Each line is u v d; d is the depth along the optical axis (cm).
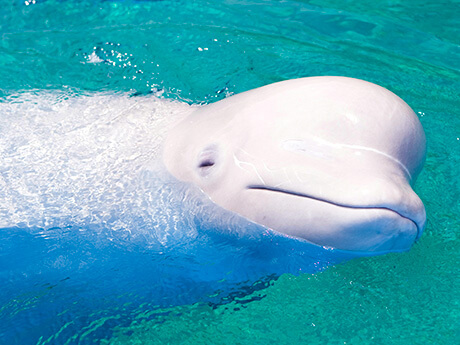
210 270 267
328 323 253
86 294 270
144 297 270
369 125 236
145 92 386
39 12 532
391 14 560
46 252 274
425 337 245
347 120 236
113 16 525
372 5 574
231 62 444
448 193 317
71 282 272
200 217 256
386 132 237
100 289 271
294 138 237
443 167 337
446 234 288
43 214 278
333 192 218
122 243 271
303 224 227
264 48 470
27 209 280
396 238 224
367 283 260
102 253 272
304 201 225
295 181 226
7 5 542
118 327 263
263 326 257
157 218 267
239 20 524
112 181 281
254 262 256
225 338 256
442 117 386
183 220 262
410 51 489
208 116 280
